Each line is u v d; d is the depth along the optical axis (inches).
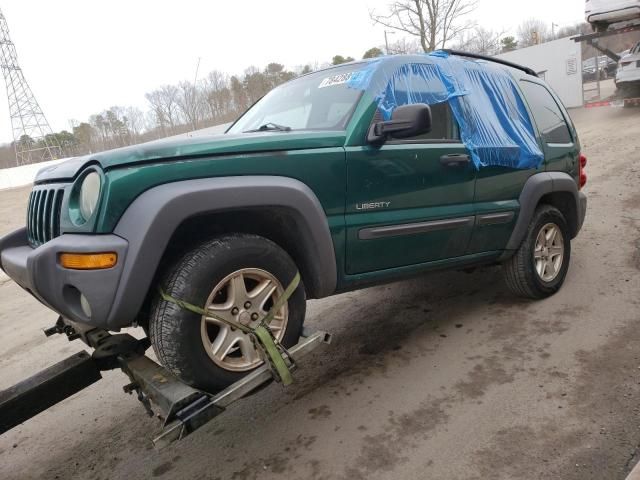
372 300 191.2
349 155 113.5
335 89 132.3
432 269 138.2
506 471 94.7
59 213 101.0
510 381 124.2
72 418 138.3
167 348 90.2
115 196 87.0
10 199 739.4
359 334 162.7
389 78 128.0
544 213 163.9
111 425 132.1
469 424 109.6
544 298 169.5
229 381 95.5
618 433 100.7
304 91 143.4
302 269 114.2
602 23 602.5
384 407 120.2
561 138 181.2
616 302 158.7
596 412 108.0
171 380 91.2
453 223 135.9
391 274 127.3
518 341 143.6
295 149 106.6
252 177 98.6
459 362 136.5
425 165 128.3
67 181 100.7
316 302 196.2
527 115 166.4
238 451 111.4
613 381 118.1
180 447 116.3
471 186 141.2
